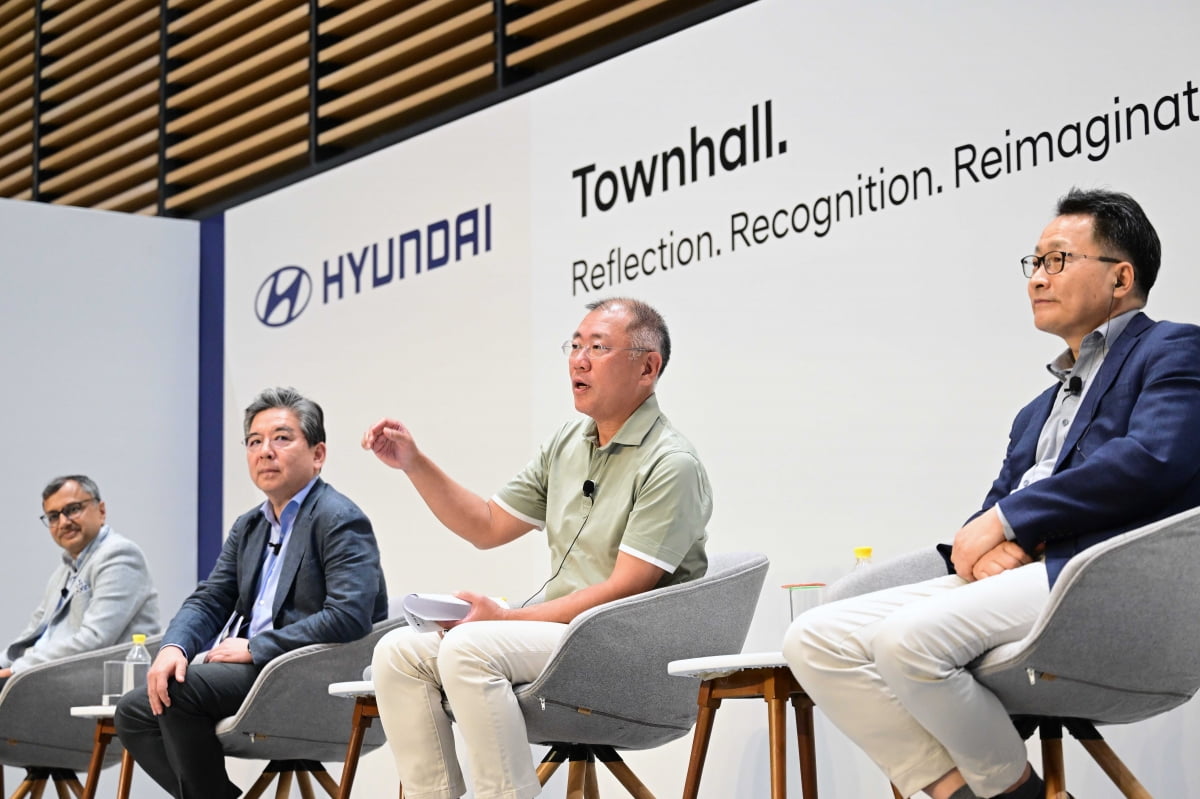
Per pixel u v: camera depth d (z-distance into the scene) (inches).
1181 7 151.4
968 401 166.4
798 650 115.2
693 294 197.5
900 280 174.4
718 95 197.6
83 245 278.2
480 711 132.6
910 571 137.5
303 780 185.2
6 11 345.4
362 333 246.7
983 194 167.2
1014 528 114.8
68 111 321.7
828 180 183.3
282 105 271.3
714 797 184.9
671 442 147.6
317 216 258.7
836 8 184.9
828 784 173.8
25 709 207.5
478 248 229.1
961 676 108.2
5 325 270.8
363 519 181.5
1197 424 112.3
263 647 171.3
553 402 214.8
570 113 217.9
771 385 186.5
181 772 169.3
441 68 242.8
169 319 282.5
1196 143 148.8
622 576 140.6
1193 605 106.3
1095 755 115.5
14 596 265.9
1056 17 162.1
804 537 180.7
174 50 297.9
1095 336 123.3
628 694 135.6
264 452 183.0
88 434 273.7
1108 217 123.3
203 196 287.0
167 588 275.1
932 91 173.5
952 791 110.3
